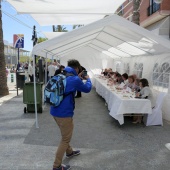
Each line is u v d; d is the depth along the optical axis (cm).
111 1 705
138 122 697
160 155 462
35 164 420
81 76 415
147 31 602
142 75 1010
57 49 990
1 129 623
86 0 684
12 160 436
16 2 690
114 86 971
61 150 382
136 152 476
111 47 1185
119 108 629
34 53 607
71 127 387
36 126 639
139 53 1039
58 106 378
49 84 381
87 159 441
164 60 798
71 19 1048
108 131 613
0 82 1210
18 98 1121
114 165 417
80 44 1122
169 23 1336
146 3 1655
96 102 1044
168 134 593
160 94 690
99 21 581
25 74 1458
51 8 780
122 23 590
